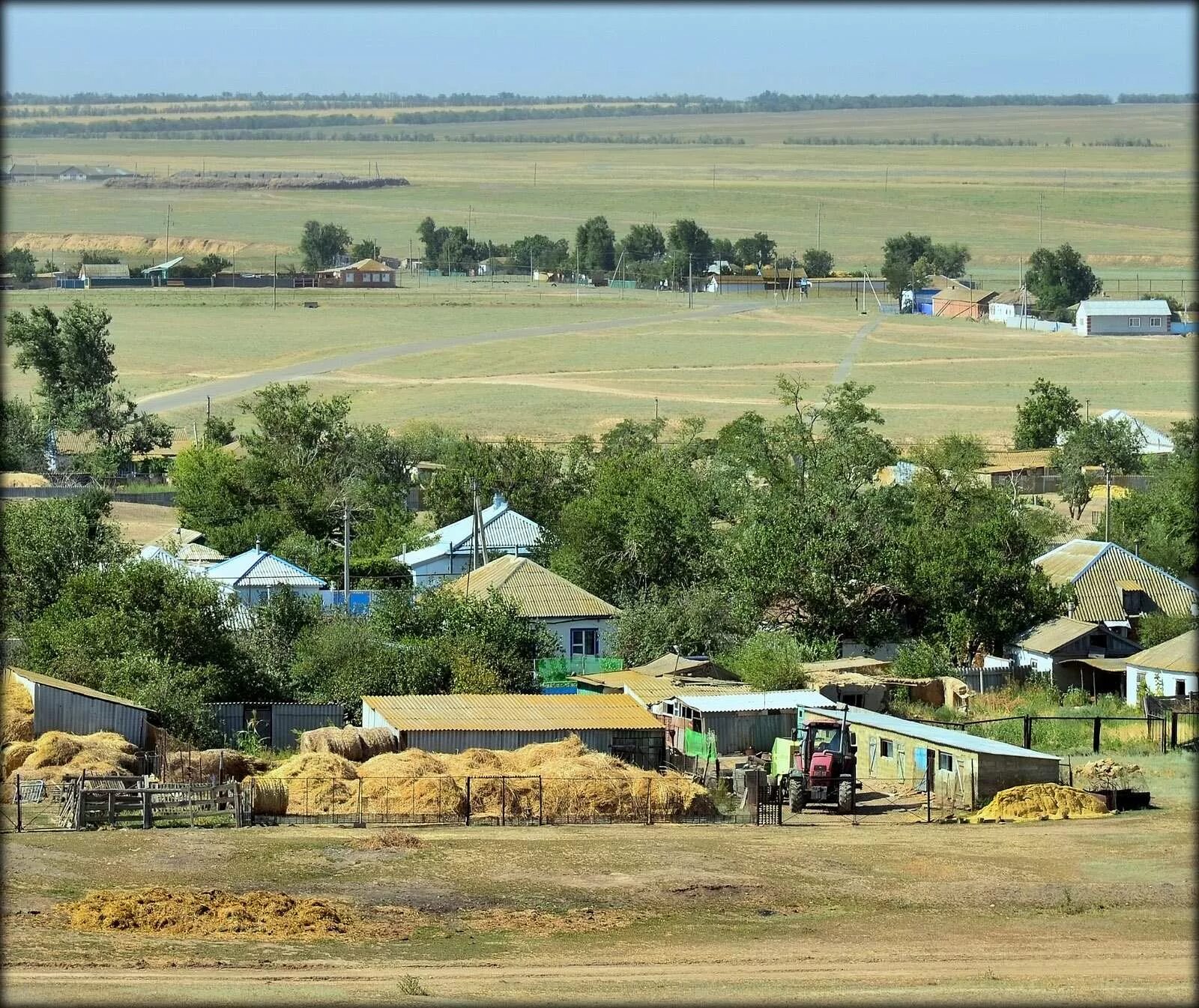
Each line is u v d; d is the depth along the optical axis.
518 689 181.50
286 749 161.38
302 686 174.00
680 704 165.50
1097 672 199.00
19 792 129.50
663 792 137.62
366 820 132.25
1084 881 117.75
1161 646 193.50
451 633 184.88
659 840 128.12
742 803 141.00
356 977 91.62
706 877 117.19
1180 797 146.50
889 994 90.56
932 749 149.88
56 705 147.50
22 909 102.56
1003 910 110.69
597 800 136.00
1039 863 122.56
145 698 155.88
